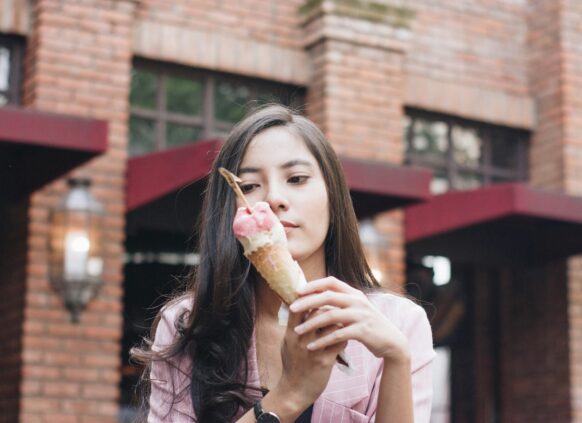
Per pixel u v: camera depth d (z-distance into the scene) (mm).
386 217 9367
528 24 11062
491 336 10977
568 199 8992
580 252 10086
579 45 10867
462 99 10531
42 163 7609
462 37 10641
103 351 8258
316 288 2264
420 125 10445
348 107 9625
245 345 2557
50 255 8172
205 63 9312
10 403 8203
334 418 2473
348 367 2336
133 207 8352
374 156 9688
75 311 8172
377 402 2357
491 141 10828
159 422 2574
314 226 2512
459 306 10898
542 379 10625
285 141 2535
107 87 8648
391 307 2617
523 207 8812
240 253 2586
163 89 9219
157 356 2578
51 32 8531
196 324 2568
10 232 8445
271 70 9602
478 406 10898
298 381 2312
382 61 9836
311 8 9680
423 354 2580
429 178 8359
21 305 8172
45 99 8461
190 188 7895
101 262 8195
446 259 10156
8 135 7090
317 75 9688
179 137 9234
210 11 9398
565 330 10484
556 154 10711
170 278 9203
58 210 8156
